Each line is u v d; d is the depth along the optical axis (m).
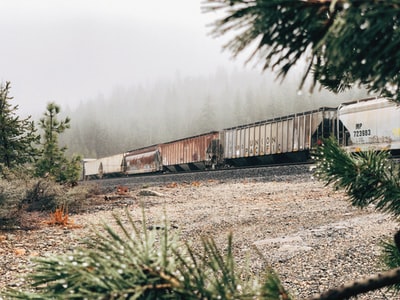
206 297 0.82
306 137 25.11
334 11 0.78
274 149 28.48
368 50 0.73
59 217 10.56
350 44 0.69
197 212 12.35
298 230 8.70
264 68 0.79
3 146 17.05
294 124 26.42
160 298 0.82
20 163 17.52
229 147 33.97
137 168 47.84
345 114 21.92
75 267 0.83
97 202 15.31
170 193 18.09
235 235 8.73
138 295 0.78
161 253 0.90
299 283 5.17
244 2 0.76
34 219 11.25
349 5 0.69
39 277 0.86
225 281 0.83
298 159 27.30
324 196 13.70
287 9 0.76
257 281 0.88
